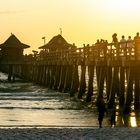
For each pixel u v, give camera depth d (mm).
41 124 41094
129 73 45531
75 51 67000
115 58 48656
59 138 28547
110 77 54125
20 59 134000
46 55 93125
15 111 50844
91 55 57500
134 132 30594
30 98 67188
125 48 45719
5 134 30281
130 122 41156
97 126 39344
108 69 54062
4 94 75188
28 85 103688
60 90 79625
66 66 78000
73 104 58000
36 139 28266
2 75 161000
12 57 137000
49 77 94812
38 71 105812
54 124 41062
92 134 29922
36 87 95625
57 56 80875
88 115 47031
